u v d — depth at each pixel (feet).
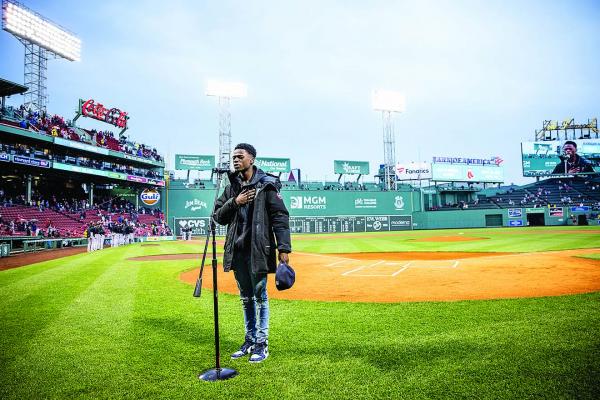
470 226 183.01
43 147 110.42
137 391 9.23
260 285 11.59
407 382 9.25
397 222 190.70
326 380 9.55
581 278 26.08
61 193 127.85
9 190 114.21
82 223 112.16
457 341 12.25
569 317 14.89
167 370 10.57
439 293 21.84
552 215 172.24
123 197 150.00
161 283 27.84
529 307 17.17
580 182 196.03
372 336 13.30
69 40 126.62
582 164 187.01
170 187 161.27
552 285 23.48
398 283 25.94
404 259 44.39
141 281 28.94
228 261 12.07
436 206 203.00
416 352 11.37
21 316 17.19
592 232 104.88
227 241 12.32
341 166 200.13
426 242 79.97
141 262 46.01
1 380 9.99
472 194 208.85
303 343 12.71
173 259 50.93
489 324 14.30
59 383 9.77
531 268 32.24
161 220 149.59
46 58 121.70
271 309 18.48
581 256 41.29
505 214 180.14
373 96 191.83
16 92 96.02
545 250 50.26
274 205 11.69
